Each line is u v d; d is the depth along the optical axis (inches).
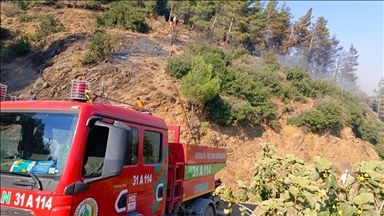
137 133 205.5
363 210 124.0
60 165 154.6
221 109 774.5
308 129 858.1
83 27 1180.5
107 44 828.6
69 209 150.7
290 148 825.5
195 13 1768.0
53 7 1448.1
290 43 1867.6
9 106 177.5
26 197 152.1
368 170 129.7
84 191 159.2
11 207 153.3
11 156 165.0
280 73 1062.4
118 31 1176.8
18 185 154.8
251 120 822.5
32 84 740.0
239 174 689.6
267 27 1984.5
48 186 151.4
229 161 716.7
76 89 183.6
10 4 1365.7
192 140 695.1
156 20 1582.2
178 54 1039.0
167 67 849.5
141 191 207.3
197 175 309.9
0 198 156.1
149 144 220.4
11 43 938.1
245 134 799.1
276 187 184.5
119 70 788.0
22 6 1375.5
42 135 163.9
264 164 188.4
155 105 708.0
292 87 995.9
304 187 142.1
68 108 165.8
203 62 788.0
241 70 1006.4
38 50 892.6
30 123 168.4
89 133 164.2
